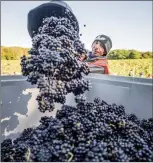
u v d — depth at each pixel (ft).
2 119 3.82
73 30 4.06
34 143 3.09
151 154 2.97
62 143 2.96
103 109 3.62
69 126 3.15
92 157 2.69
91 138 3.00
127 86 4.13
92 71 4.73
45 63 3.33
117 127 3.30
